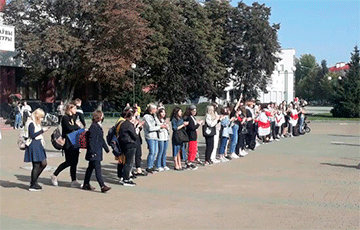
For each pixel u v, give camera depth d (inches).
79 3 1611.7
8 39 968.9
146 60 1823.3
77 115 535.8
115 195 398.6
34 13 1673.2
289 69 3508.9
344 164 606.2
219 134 629.9
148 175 510.3
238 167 577.0
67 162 437.1
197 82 1994.3
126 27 1574.8
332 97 2204.7
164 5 1866.4
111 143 439.2
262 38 2253.9
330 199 384.5
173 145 549.0
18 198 384.2
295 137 1064.8
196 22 2046.0
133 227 294.8
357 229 291.0
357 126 1558.8
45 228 290.8
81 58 1668.3
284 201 375.9
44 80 2027.6
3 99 1862.7
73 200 377.4
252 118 766.5
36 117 411.5
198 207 352.8
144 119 518.6
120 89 1881.2
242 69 2226.9
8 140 943.0
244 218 319.0
